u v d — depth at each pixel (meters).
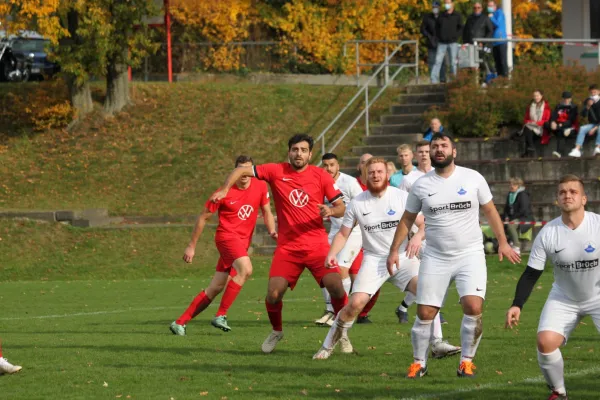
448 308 35.56
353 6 93.38
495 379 19.69
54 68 95.19
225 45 91.50
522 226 53.75
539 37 103.31
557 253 17.31
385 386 18.98
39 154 74.75
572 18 83.19
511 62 73.06
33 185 70.56
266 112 78.44
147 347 25.19
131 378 20.31
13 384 19.77
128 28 73.75
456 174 19.73
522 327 28.97
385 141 71.94
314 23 92.44
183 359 22.98
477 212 19.75
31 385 19.59
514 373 20.38
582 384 19.16
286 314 33.94
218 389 18.97
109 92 79.06
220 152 73.75
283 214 23.56
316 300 39.56
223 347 25.11
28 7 66.81
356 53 84.75
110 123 77.88
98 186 70.31
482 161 62.03
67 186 70.44
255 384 19.47
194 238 28.78
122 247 59.00
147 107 79.50
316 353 23.08
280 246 23.66
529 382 19.22
